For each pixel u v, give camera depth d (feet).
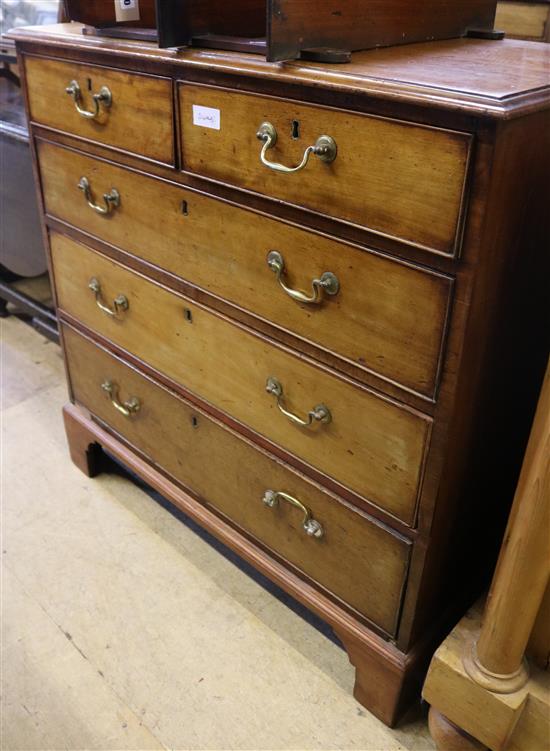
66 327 4.69
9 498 4.96
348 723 3.57
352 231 2.58
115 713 3.59
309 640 4.00
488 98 2.08
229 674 3.80
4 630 4.00
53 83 3.69
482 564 3.73
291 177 2.69
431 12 3.18
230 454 3.76
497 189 2.19
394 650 3.33
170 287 3.61
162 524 4.77
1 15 6.34
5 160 5.46
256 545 3.93
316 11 2.60
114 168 3.57
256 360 3.30
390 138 2.31
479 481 3.16
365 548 3.21
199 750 3.43
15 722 3.54
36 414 5.85
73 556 4.50
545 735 3.07
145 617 4.11
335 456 3.13
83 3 3.38
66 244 4.26
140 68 3.11
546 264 2.80
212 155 2.97
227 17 3.12
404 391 2.69
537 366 3.22
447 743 3.31
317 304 2.87
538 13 4.47
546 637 3.02
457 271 2.34
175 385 3.93
